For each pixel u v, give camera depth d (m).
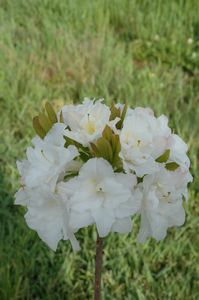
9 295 0.72
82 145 0.45
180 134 0.98
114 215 0.43
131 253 0.77
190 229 0.83
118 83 1.10
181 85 1.13
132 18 1.32
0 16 1.29
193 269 0.78
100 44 1.21
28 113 1.02
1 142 0.95
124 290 0.74
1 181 0.87
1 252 0.75
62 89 1.11
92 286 0.74
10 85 1.10
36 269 0.76
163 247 0.80
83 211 0.42
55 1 1.35
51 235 0.45
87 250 0.78
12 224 0.80
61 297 0.74
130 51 1.23
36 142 0.47
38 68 1.16
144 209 0.45
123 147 0.43
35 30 1.25
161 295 0.74
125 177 0.43
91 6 1.33
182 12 1.35
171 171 0.45
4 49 1.17
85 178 0.43
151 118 0.45
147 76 1.15
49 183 0.43
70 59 1.17
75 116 0.45
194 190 0.89
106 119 0.44
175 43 1.25
